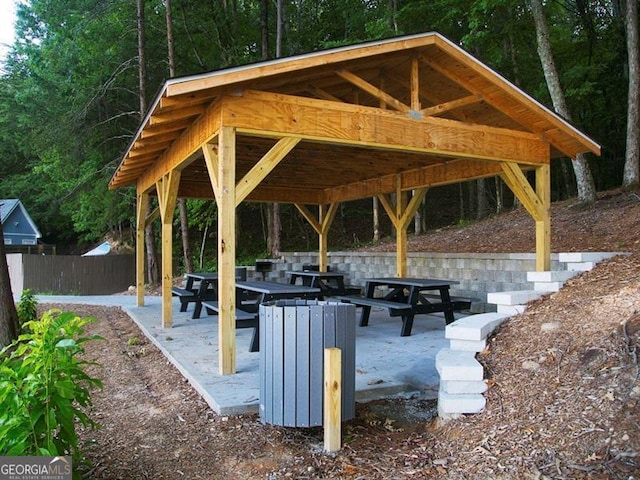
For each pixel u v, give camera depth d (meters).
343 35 16.56
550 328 3.49
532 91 13.09
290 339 2.88
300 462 2.67
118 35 13.48
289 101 4.36
